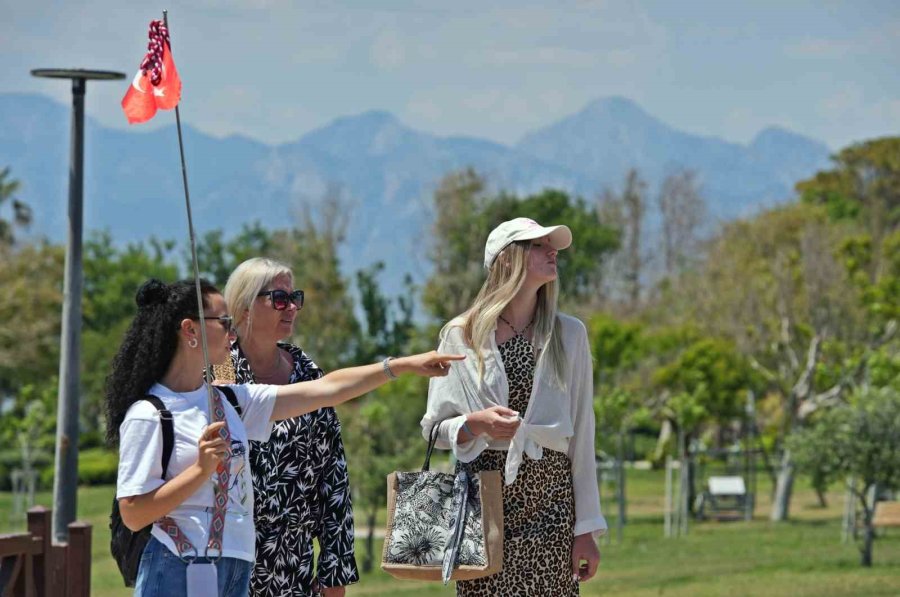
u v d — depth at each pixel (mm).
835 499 56000
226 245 101188
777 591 22812
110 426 5543
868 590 22688
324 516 7070
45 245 68688
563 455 7082
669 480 41844
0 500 56312
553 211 101500
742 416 51156
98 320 96500
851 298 48906
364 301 76875
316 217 74812
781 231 60656
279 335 7160
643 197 115062
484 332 6973
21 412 60062
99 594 25781
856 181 97188
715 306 54719
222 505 5453
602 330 53219
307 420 6973
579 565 7129
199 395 5586
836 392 48094
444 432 6918
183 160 5477
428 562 6852
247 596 5625
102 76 15766
